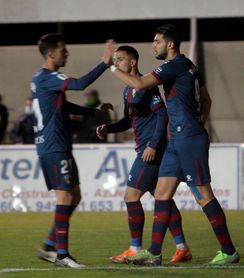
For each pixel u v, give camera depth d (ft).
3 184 139.54
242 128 166.09
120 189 138.00
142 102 77.61
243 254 83.56
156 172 78.13
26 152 139.03
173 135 73.87
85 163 138.51
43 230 108.78
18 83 170.91
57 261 73.92
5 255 83.25
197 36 170.81
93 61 170.50
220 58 168.55
